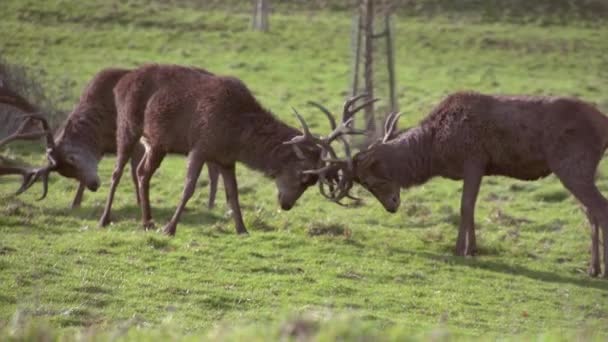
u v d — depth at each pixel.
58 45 109.12
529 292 41.16
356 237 48.47
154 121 44.84
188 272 38.97
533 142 44.94
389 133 48.00
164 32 117.06
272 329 21.09
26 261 38.09
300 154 44.47
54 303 33.25
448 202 59.53
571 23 129.62
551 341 22.91
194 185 44.53
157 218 50.03
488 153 45.97
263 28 120.25
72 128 47.78
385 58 86.50
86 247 41.06
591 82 100.38
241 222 46.44
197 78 45.09
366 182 46.78
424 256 45.44
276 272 40.34
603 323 36.97
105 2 126.88
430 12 132.00
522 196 61.53
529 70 107.38
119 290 35.53
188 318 32.53
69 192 55.78
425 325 33.97
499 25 127.88
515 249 48.41
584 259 48.09
